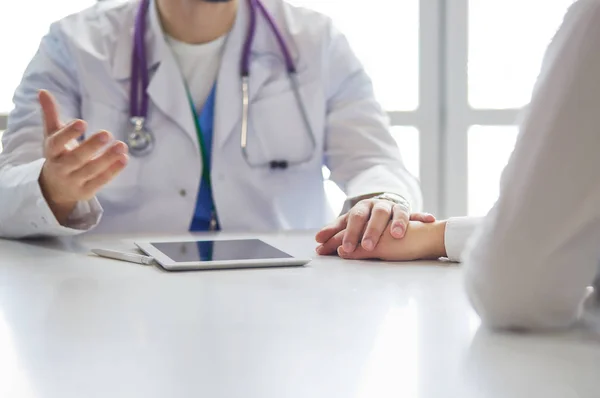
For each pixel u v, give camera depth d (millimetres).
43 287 778
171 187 1514
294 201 1575
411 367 469
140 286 776
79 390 429
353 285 773
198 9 1519
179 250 1001
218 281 803
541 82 528
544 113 519
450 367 469
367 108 1585
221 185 1518
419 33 2391
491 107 2389
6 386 440
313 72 1585
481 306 565
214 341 539
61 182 1123
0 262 973
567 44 509
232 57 1547
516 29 2432
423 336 551
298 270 881
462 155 2398
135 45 1515
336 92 1619
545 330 560
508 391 421
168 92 1511
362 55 2424
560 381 439
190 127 1505
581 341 534
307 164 1576
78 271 887
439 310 644
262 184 1547
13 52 2197
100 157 1107
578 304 562
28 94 1485
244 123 1531
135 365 478
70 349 522
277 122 1556
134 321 609
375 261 954
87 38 1549
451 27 2367
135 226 1501
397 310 645
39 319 622
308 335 556
